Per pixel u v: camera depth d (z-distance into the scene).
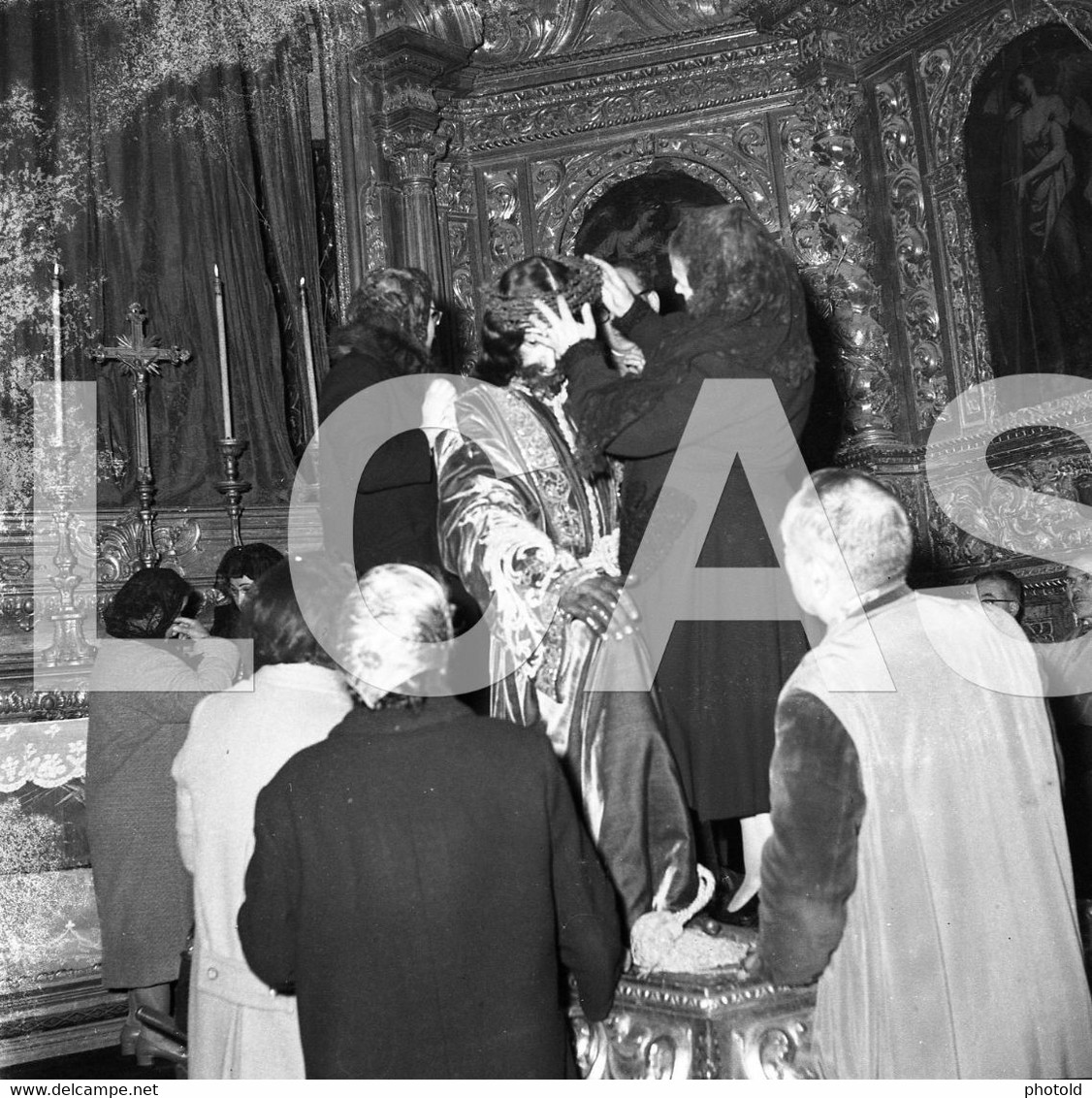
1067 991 2.13
